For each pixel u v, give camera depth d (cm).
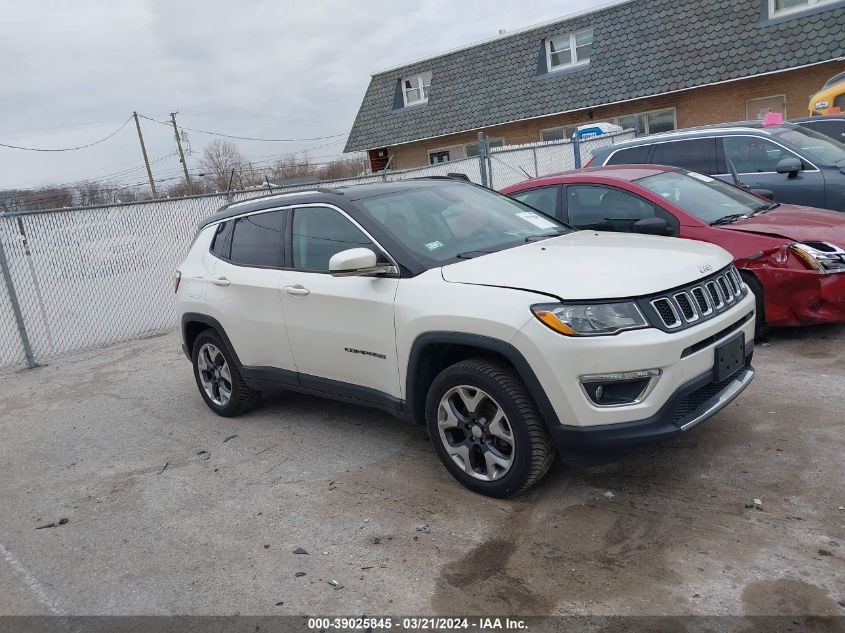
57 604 341
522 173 1477
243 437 534
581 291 346
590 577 314
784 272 572
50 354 887
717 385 381
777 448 412
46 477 505
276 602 321
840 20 1741
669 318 348
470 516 378
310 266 473
